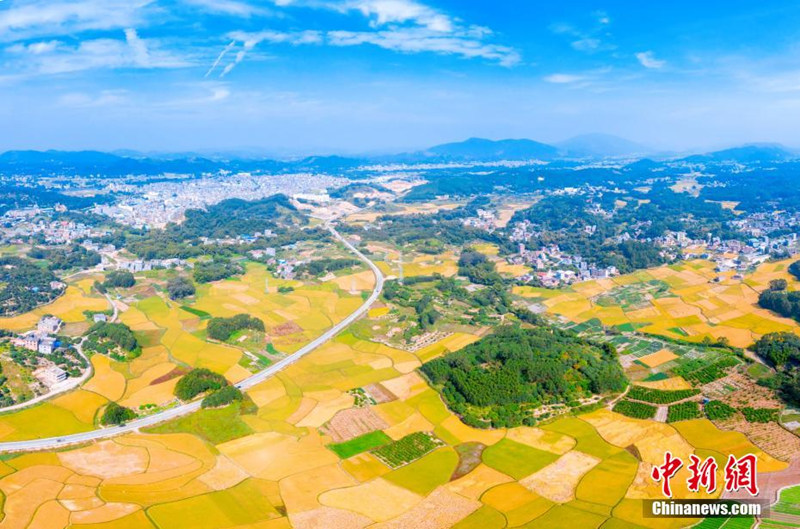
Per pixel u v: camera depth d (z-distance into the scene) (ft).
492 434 579.07
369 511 456.04
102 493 476.95
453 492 481.46
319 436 578.25
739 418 574.97
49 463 525.34
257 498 473.26
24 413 613.11
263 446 559.38
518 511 451.12
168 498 470.80
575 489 479.41
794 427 544.21
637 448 539.29
